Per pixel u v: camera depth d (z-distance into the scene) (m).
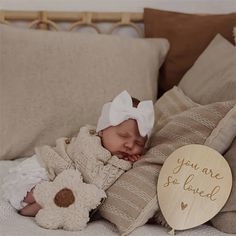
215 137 1.19
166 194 1.14
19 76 1.60
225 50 1.58
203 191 1.13
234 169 1.15
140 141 1.29
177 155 1.18
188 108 1.39
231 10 1.92
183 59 1.79
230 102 1.22
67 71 1.62
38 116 1.58
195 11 1.94
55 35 1.67
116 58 1.66
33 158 1.33
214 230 1.13
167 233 1.12
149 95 1.65
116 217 1.15
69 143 1.35
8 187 1.28
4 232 1.09
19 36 1.64
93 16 1.93
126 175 1.22
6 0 1.95
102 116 1.32
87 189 1.19
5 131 1.57
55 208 1.19
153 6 1.95
